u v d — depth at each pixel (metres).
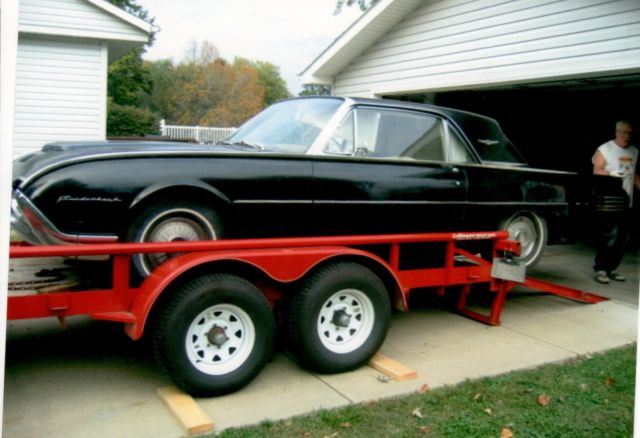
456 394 3.71
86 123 13.46
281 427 3.19
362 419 3.33
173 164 3.62
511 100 11.73
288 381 3.87
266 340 3.66
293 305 3.82
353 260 4.06
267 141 4.59
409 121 4.83
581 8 7.39
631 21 6.85
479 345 4.73
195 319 3.40
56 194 3.36
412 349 4.59
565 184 5.89
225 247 3.59
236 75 40.72
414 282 4.62
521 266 4.78
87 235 3.45
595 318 5.60
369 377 3.99
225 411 3.39
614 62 7.05
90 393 3.53
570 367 4.27
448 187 4.88
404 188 4.60
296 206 4.07
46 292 3.38
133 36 13.22
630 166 7.06
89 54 13.23
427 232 4.87
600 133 11.55
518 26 8.24
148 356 4.14
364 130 4.57
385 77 10.90
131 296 3.51
